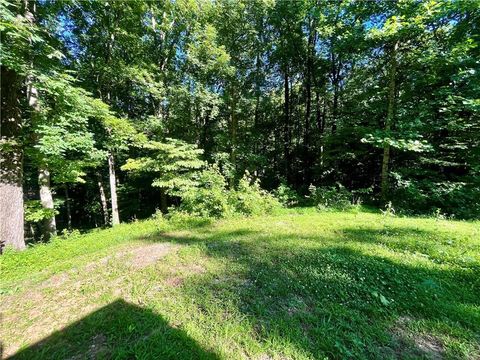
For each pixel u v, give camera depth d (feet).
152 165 38.24
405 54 34.68
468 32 31.76
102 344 9.22
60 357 8.72
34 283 14.96
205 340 8.92
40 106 28.81
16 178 24.47
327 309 10.36
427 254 15.94
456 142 32.58
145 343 8.87
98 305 11.70
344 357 7.94
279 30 51.19
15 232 24.08
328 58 53.01
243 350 8.46
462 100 29.91
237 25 44.27
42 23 27.12
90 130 39.34
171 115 45.52
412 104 36.19
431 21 31.09
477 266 13.71
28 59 23.73
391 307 10.38
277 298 11.41
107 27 37.55
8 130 24.13
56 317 11.10
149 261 16.61
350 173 50.75
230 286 12.56
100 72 39.04
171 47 46.19
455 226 22.45
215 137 51.08
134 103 50.80
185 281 13.30
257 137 56.80
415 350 8.20
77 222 67.51
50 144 24.30
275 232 21.91
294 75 61.67
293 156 61.46
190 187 35.81
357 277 12.96
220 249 17.97
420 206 33.24
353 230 21.85
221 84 46.55
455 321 9.54
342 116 45.60
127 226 29.19
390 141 30.94
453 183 31.68
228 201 31.86
